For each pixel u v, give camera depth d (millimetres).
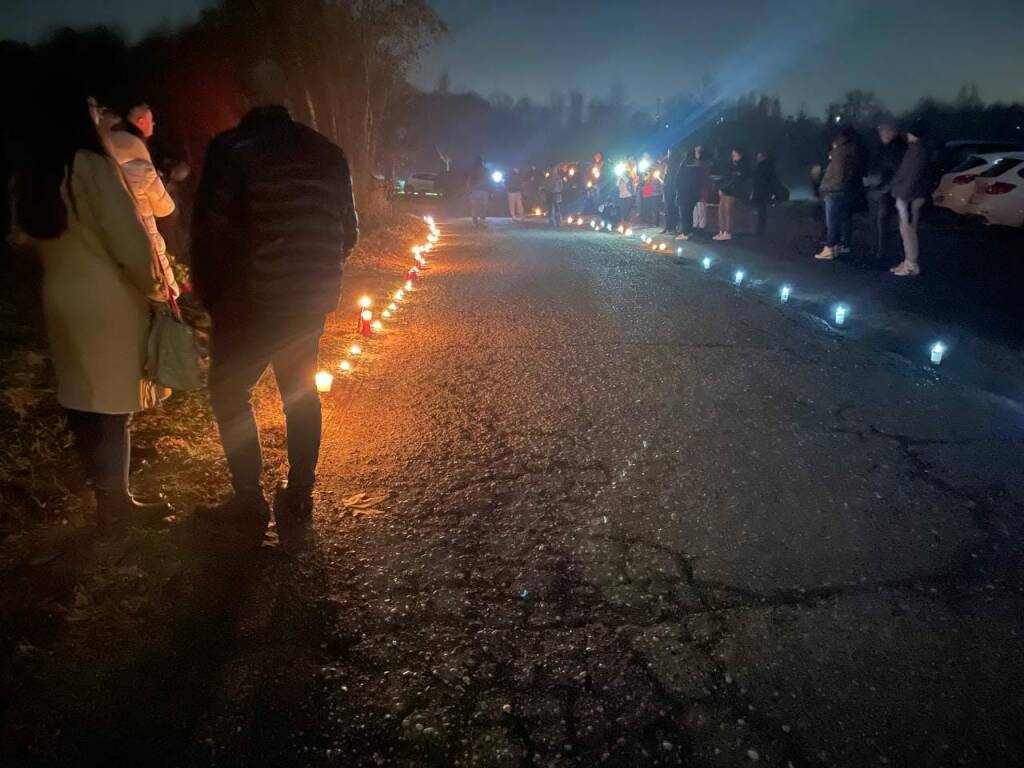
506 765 2479
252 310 3396
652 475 4527
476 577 3480
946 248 13992
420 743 2555
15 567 3346
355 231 3777
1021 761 2490
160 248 4711
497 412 5617
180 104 10680
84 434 3420
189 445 4664
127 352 3328
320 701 2719
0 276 7320
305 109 15938
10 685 2697
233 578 3393
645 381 6297
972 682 2832
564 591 3385
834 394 5965
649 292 10406
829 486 4371
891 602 3297
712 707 2719
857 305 9352
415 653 2977
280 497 4152
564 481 4453
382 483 4422
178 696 2713
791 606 3275
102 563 3404
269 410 5445
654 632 3109
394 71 19000
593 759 2506
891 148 11953
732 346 7395
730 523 3963
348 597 3311
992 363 6934
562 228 23312
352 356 7207
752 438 5074
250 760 2469
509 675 2867
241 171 3229
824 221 14672
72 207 3084
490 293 10648
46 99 3000
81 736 2529
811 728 2627
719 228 17953
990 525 3936
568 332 8070
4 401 4891
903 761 2490
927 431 5207
